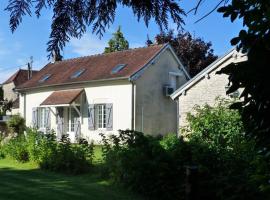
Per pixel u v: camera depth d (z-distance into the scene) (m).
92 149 14.32
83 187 11.25
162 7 3.52
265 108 2.98
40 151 15.58
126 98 27.64
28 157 16.66
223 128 10.78
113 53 31.88
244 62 2.89
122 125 27.73
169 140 11.82
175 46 40.47
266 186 4.42
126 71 28.03
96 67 30.92
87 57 33.50
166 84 29.50
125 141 12.05
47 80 33.53
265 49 2.81
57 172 14.17
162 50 29.17
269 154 3.33
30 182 12.17
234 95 3.20
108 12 3.60
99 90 29.20
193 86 23.23
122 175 11.02
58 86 32.00
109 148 12.56
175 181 9.56
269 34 2.85
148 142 10.80
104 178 12.25
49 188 11.17
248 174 8.16
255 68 2.83
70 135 30.89
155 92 28.75
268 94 2.88
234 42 2.95
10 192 10.66
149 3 3.51
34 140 16.30
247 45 2.90
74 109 30.70
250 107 3.03
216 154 9.48
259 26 2.88
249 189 7.93
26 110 35.47
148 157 10.24
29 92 35.19
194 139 10.84
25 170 14.87
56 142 15.73
